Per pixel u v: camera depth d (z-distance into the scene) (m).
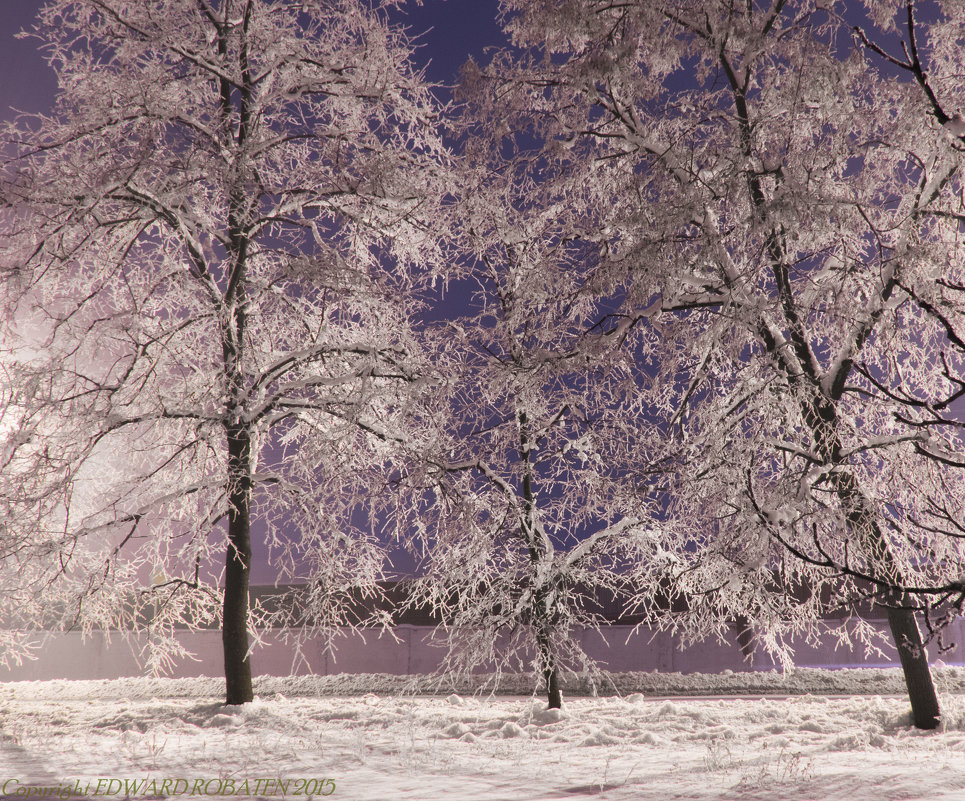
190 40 17.31
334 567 16.69
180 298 16.95
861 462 12.91
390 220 18.39
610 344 14.17
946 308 11.73
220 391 15.88
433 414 16.14
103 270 16.92
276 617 17.81
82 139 16.58
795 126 13.07
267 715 15.55
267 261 18.36
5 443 14.89
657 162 13.34
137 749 11.75
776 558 13.03
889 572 11.52
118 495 16.41
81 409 15.22
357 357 17.58
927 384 14.11
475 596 16.19
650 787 8.25
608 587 16.08
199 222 17.12
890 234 12.91
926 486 12.35
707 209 13.63
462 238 17.20
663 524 14.76
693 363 16.00
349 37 18.28
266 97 17.61
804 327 13.55
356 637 24.30
